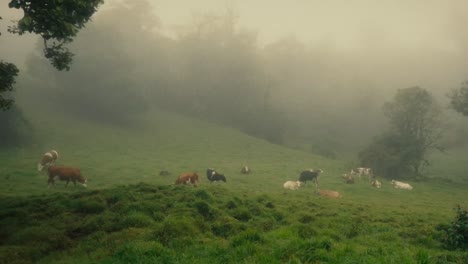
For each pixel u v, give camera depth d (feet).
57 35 45.78
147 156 138.51
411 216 60.49
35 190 74.18
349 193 99.14
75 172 80.38
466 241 40.88
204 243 37.09
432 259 33.01
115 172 103.19
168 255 32.45
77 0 43.45
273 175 119.44
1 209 49.67
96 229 42.93
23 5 43.04
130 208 48.32
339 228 47.32
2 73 47.24
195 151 160.25
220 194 64.90
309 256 32.09
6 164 101.65
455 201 96.99
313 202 66.69
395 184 117.39
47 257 35.50
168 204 51.44
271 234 40.16
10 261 34.22
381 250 35.86
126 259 31.89
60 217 46.75
